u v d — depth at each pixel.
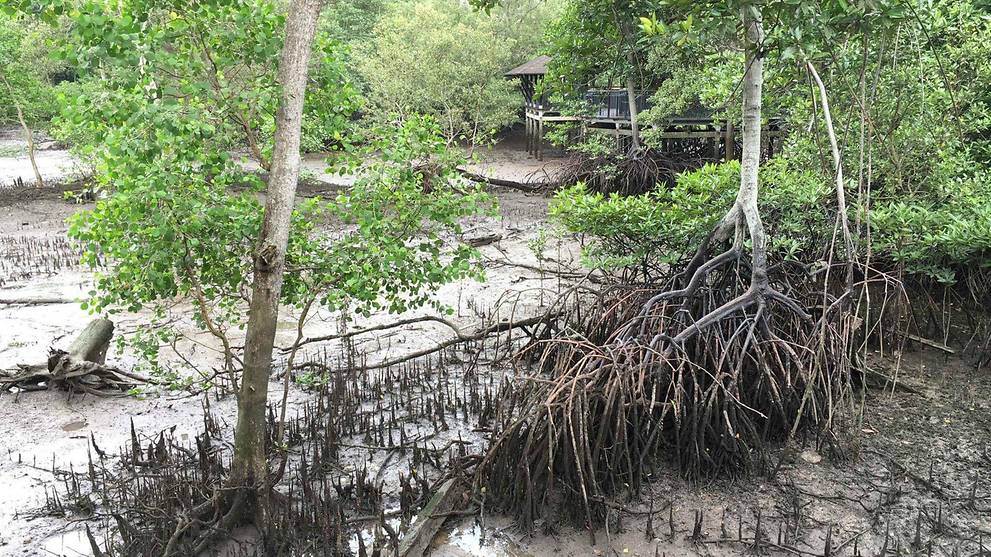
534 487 5.30
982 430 6.53
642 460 5.59
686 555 4.98
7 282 11.78
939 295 8.77
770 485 5.80
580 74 13.39
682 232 7.70
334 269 5.84
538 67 25.50
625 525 5.33
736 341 6.25
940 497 5.55
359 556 4.83
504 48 26.83
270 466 6.00
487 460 5.47
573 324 8.00
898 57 7.38
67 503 5.54
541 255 10.81
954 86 8.28
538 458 5.39
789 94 8.80
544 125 25.95
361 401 7.44
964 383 7.49
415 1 33.72
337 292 5.85
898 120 7.56
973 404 7.04
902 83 7.47
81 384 7.43
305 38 4.71
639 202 7.91
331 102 5.79
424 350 8.62
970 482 5.74
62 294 11.07
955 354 8.15
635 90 18.83
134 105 4.57
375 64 26.12
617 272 10.48
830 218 8.09
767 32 6.12
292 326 9.67
